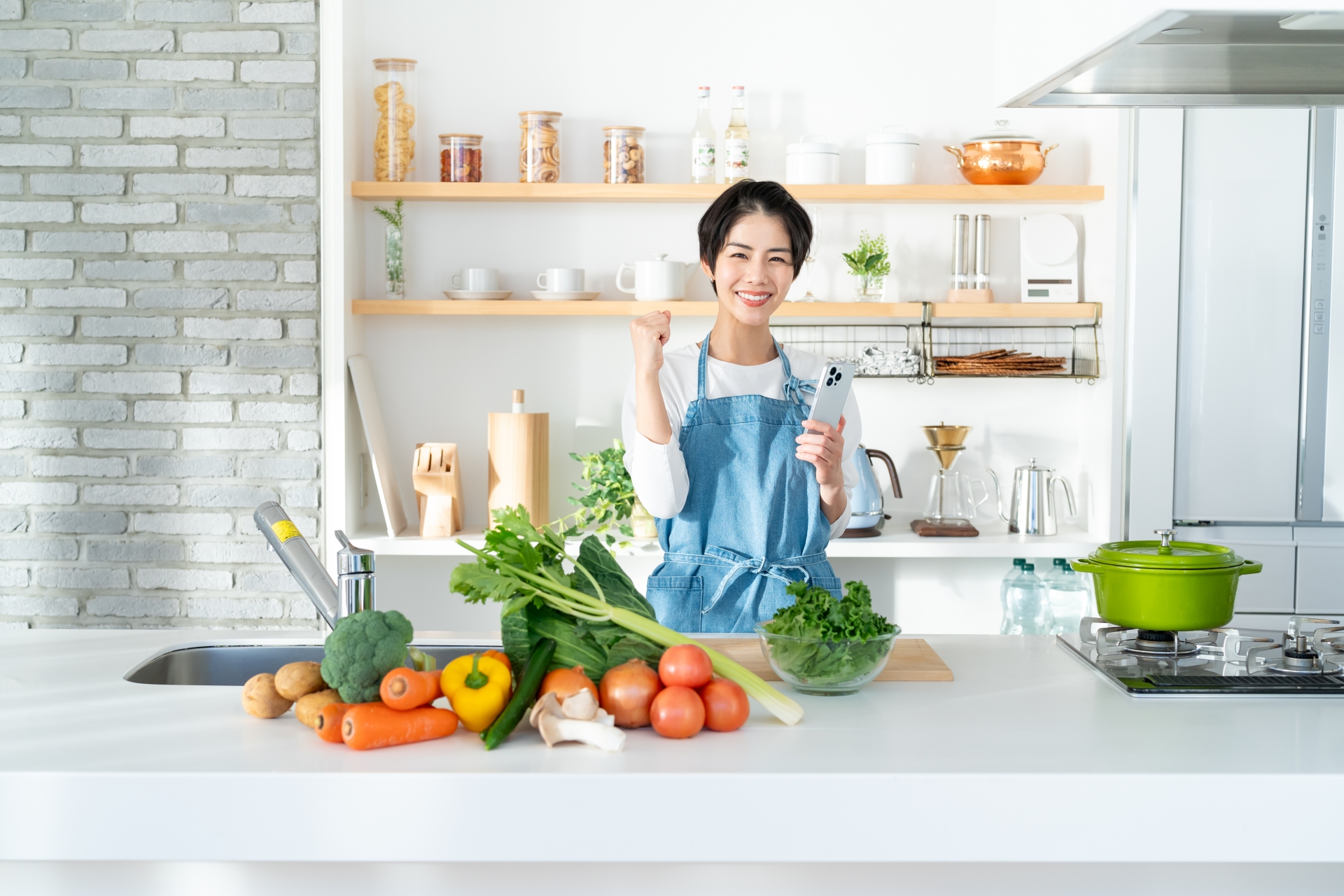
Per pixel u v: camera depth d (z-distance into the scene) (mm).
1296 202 2746
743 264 1959
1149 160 2742
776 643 1337
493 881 1223
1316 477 2781
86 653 1607
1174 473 2809
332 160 2820
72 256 2900
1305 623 1629
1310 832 1079
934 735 1209
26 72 2873
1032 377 2908
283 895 1222
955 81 3090
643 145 3074
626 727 1240
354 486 2959
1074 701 1351
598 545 1414
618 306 2859
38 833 1071
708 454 2041
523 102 3080
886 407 3139
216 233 2896
